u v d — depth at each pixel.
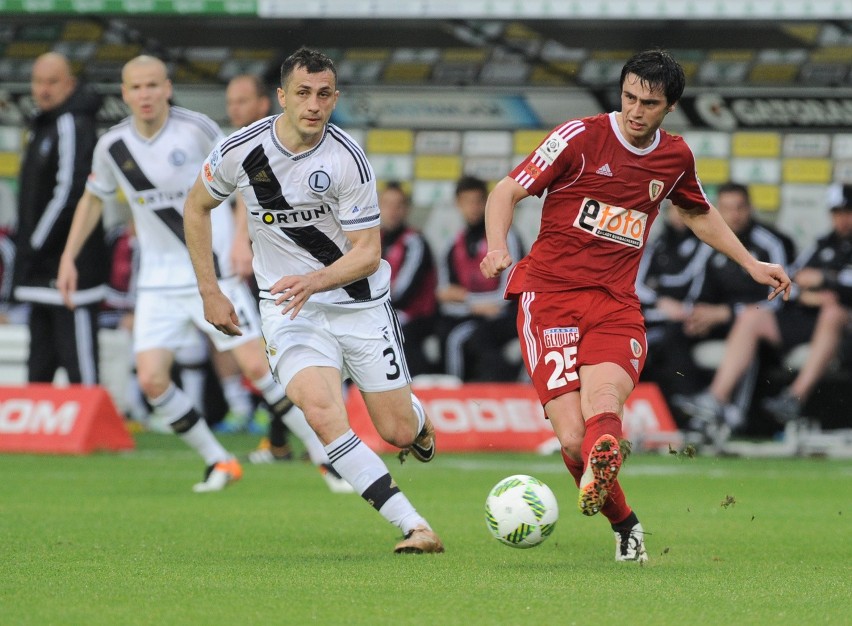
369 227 22.98
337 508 31.34
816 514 31.61
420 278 55.25
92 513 29.73
